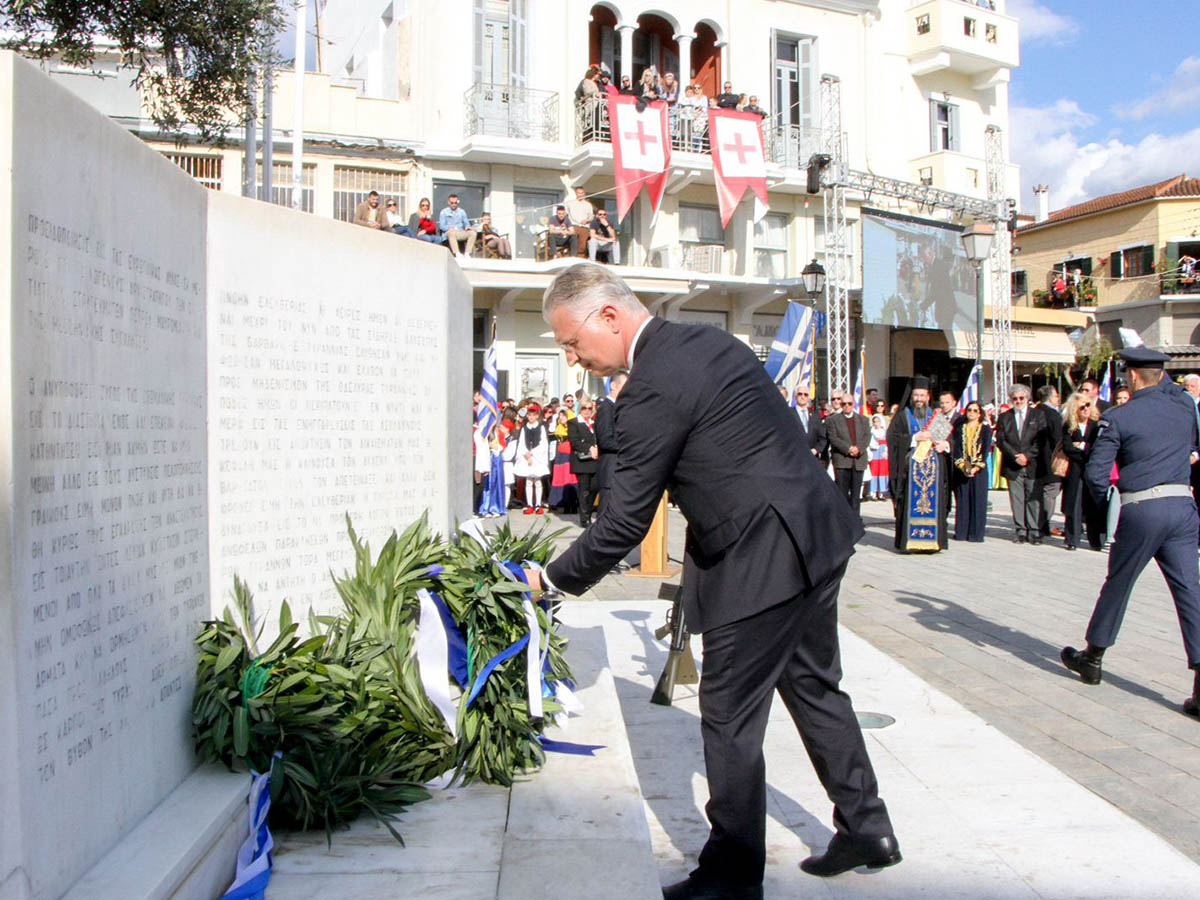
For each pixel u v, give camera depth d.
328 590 3.65
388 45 22.88
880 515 17.03
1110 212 36.62
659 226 22.30
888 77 25.78
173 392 2.81
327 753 2.95
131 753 2.45
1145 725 5.03
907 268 22.45
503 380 20.38
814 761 3.14
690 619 2.85
